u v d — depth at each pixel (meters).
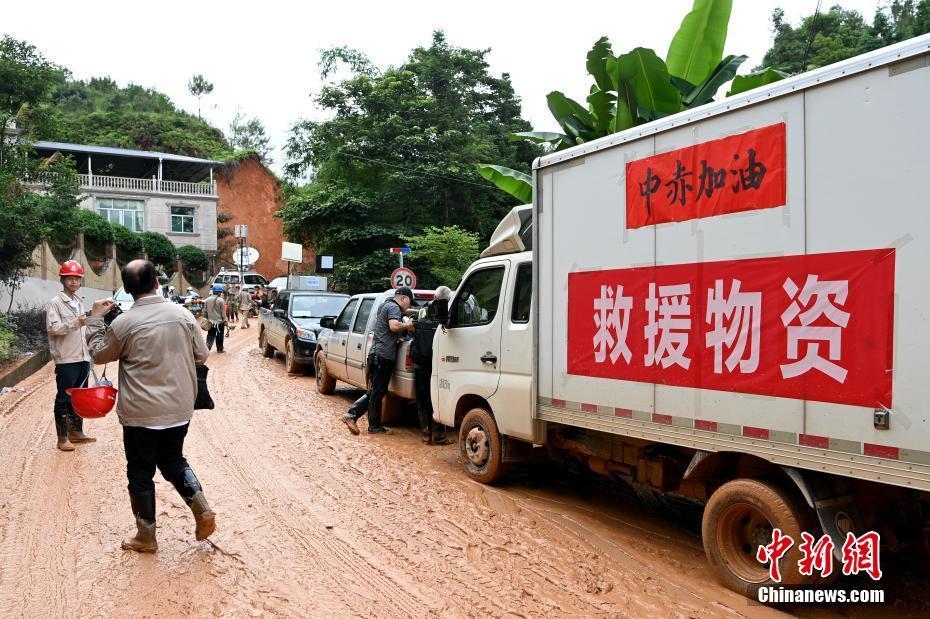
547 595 4.06
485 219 28.67
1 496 5.81
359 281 27.44
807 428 3.58
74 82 72.75
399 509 5.67
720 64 9.11
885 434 3.24
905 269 3.18
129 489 4.60
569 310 5.27
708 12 9.01
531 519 5.45
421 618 3.77
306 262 57.88
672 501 6.00
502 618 3.77
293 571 4.40
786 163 3.70
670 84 8.41
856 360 3.36
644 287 4.58
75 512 5.44
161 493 5.98
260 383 12.70
